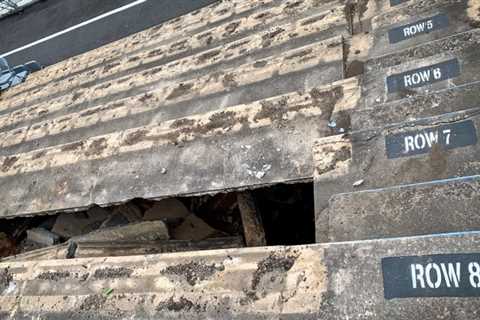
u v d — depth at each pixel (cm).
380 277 172
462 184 187
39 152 424
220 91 372
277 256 203
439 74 246
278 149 276
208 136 314
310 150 264
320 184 228
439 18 291
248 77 364
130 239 378
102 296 233
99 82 588
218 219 412
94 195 338
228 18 564
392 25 312
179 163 312
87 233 421
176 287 217
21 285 268
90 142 387
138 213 422
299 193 418
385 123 236
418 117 228
